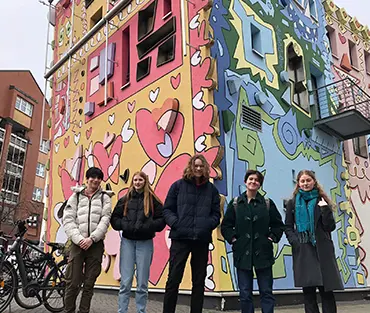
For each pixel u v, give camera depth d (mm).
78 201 5270
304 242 4664
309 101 11578
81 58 12797
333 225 4645
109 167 10383
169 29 9445
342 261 10977
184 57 8664
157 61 9477
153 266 8281
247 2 9859
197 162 4992
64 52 14164
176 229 4816
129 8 11023
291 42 11320
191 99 8242
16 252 5898
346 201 11938
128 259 5156
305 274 4531
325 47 13500
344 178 12102
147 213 5113
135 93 10000
